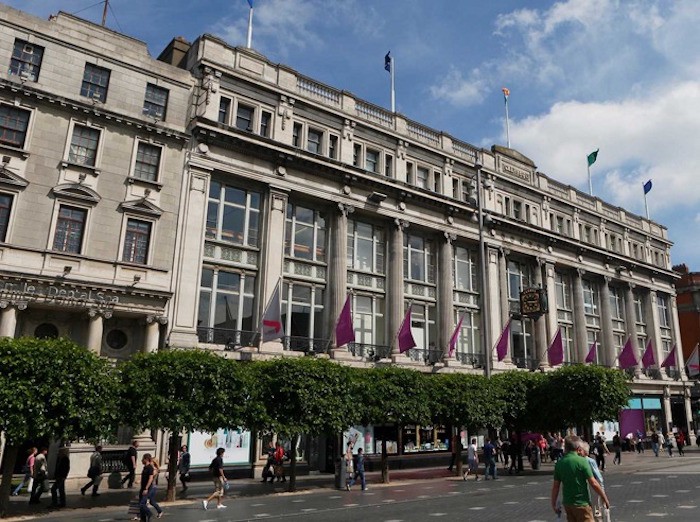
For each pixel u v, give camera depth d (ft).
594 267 149.48
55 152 73.87
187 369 58.65
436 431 104.47
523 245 130.93
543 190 141.18
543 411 91.61
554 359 118.42
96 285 71.56
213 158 86.48
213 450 78.07
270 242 89.81
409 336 94.07
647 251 172.86
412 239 112.68
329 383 68.59
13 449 50.19
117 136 79.10
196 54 90.63
